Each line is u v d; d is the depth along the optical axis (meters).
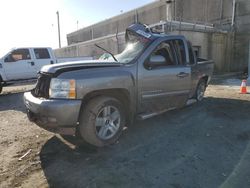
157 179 3.25
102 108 4.11
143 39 5.10
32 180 3.33
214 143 4.35
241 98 8.18
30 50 12.79
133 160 3.79
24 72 12.49
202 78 7.16
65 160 3.87
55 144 4.52
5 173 3.54
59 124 3.77
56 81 3.88
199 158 3.80
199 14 25.50
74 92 3.80
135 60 4.65
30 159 3.95
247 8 20.78
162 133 4.86
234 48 21.69
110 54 5.34
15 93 11.84
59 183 3.23
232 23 21.62
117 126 4.38
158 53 5.10
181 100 5.70
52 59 13.48
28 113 4.30
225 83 12.91
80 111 4.01
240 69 21.52
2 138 5.00
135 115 4.77
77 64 4.20
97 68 4.16
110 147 4.27
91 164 3.71
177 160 3.75
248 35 20.81
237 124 5.34
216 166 3.55
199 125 5.30
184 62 5.73
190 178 3.26
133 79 4.52
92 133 4.02
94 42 26.95
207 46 19.30
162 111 5.29
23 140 4.82
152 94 4.89
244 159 3.75
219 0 23.25
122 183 3.18
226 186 3.06
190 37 17.98
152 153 4.00
